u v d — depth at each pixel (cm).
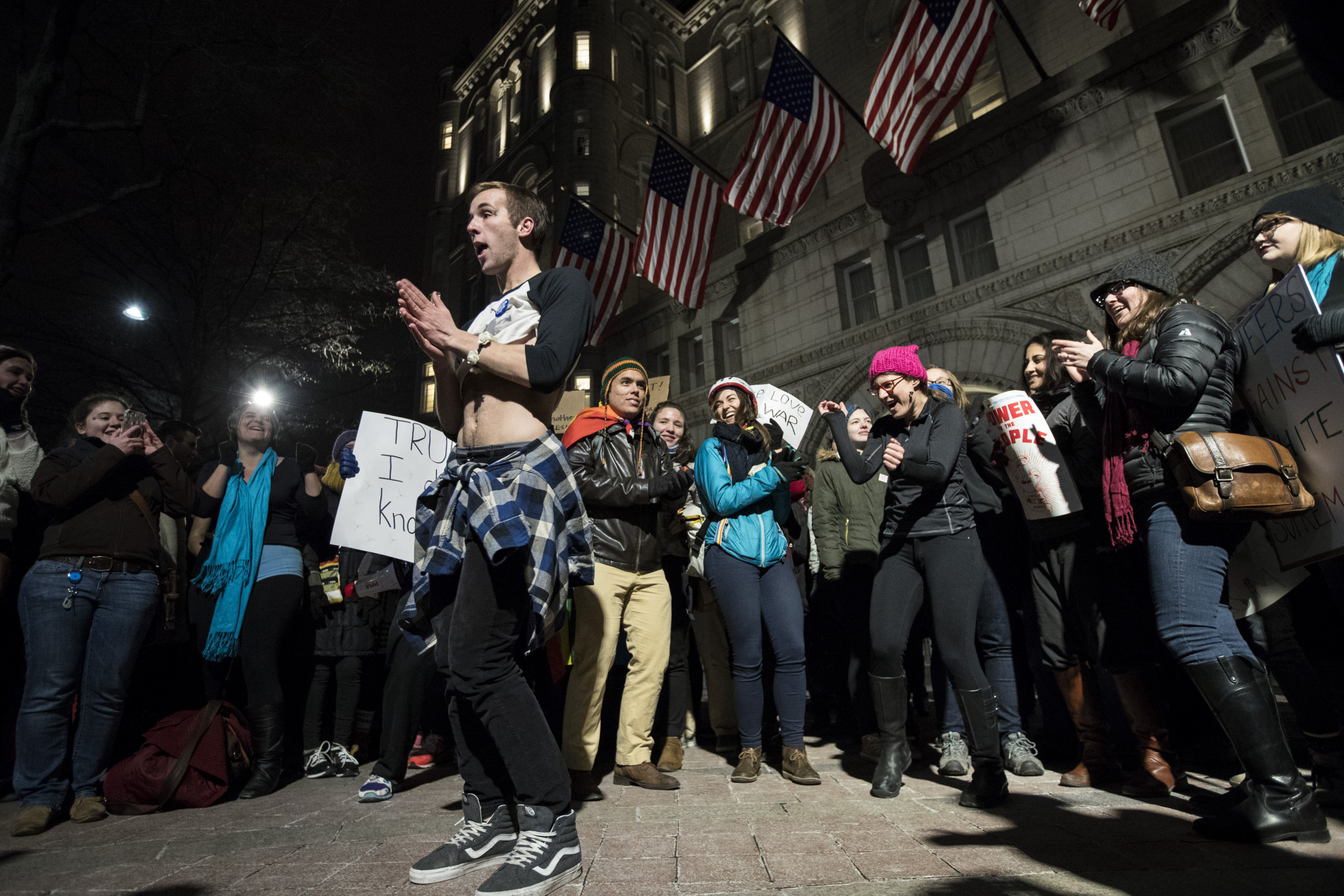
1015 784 287
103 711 289
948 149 1192
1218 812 212
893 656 275
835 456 436
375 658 406
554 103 2347
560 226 2125
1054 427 300
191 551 371
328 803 292
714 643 423
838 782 308
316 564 386
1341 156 820
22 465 340
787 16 2111
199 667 396
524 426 190
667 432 423
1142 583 263
